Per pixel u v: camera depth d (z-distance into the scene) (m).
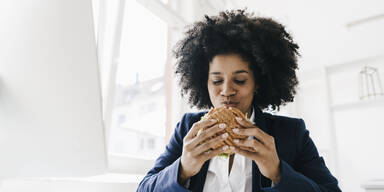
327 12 2.69
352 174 3.00
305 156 0.92
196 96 1.16
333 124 3.13
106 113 1.33
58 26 0.48
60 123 0.47
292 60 1.04
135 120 2.11
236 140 0.71
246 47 0.85
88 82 0.50
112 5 1.43
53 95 0.47
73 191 0.93
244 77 0.85
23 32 0.47
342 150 3.09
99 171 0.51
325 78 3.16
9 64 0.46
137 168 1.44
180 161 0.78
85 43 0.50
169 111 2.07
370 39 2.94
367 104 2.97
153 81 2.13
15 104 0.46
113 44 1.37
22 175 0.48
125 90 2.63
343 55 3.26
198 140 0.70
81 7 0.50
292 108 3.34
